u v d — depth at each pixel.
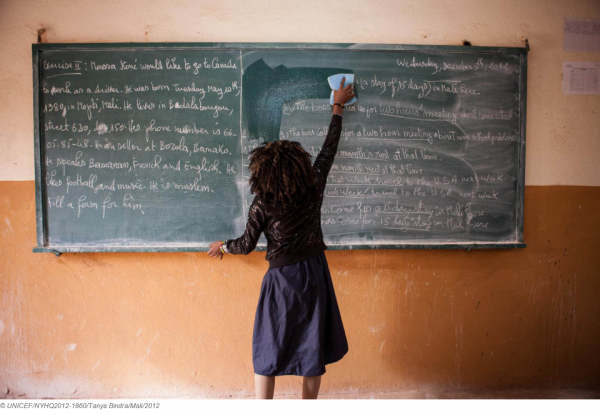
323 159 1.86
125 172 2.14
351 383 2.28
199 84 2.12
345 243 2.20
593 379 2.28
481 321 2.28
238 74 2.12
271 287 1.73
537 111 2.23
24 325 2.21
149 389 2.25
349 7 2.15
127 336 2.23
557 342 2.29
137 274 2.21
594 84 2.24
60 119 2.11
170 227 2.17
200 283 2.22
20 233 2.17
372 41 2.17
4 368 2.22
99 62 2.10
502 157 2.20
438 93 2.16
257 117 2.14
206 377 2.25
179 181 2.15
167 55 2.10
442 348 2.28
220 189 2.16
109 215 2.15
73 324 2.21
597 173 2.26
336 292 2.24
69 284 2.20
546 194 2.26
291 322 1.70
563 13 2.21
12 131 2.14
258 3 2.13
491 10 2.19
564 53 2.22
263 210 1.68
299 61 2.12
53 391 2.24
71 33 2.12
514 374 2.29
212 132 2.14
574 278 2.27
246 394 2.26
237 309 2.23
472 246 2.20
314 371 1.69
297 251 1.72
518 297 2.28
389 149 2.17
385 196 2.19
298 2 2.14
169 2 2.12
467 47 2.13
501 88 2.18
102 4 2.12
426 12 2.17
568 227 2.28
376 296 2.26
